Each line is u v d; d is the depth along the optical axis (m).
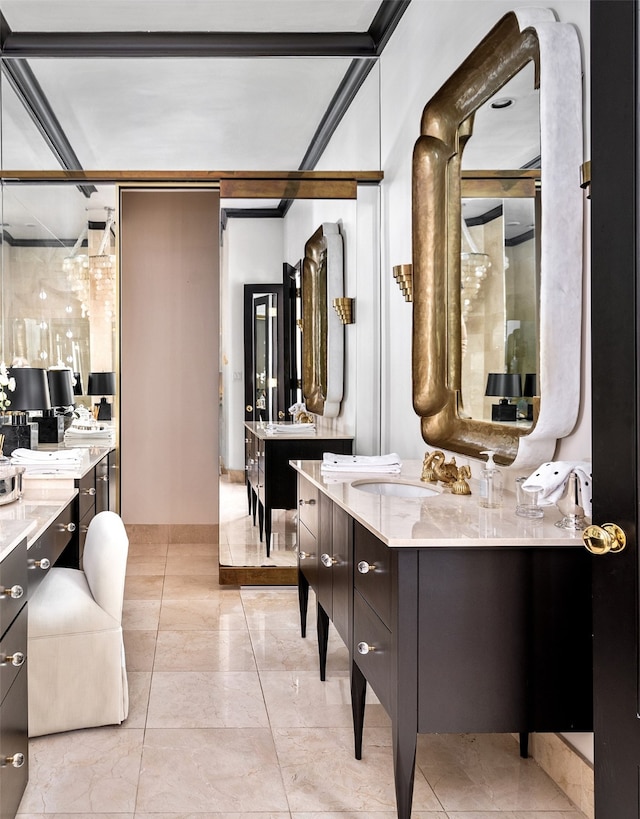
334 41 4.24
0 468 2.89
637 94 1.26
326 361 4.30
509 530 1.83
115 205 4.38
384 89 4.22
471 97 2.67
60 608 2.44
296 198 4.28
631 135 1.28
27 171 4.31
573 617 1.79
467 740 2.44
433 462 2.65
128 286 5.62
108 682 2.46
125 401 5.63
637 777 1.28
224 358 4.27
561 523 1.87
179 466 5.66
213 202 5.66
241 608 3.88
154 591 4.21
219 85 4.25
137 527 5.62
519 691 1.78
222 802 2.02
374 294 4.32
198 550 5.38
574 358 2.05
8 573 1.84
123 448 5.63
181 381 5.66
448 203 2.89
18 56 4.17
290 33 4.22
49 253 4.38
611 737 1.36
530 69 2.20
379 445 4.32
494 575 1.77
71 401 4.42
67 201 4.35
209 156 4.27
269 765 2.23
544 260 2.02
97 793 2.06
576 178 2.03
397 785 1.78
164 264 5.64
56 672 2.42
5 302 4.36
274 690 2.79
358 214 4.30
